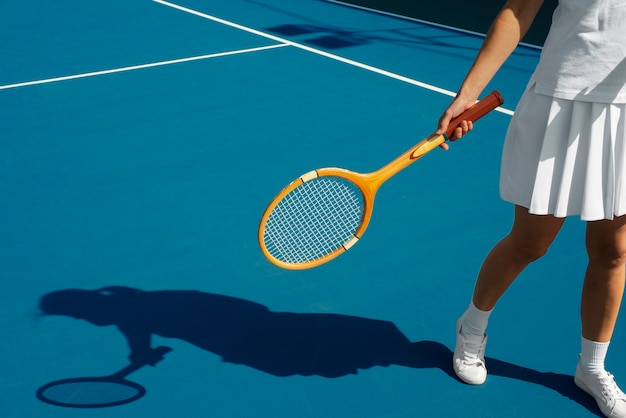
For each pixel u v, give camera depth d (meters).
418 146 2.70
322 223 3.42
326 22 9.30
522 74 7.16
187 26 8.95
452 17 9.55
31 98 6.45
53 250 4.04
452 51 8.00
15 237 4.17
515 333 3.37
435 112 6.16
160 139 5.58
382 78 7.04
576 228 4.29
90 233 4.22
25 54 7.76
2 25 8.92
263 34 8.63
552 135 2.51
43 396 2.96
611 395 2.86
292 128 5.80
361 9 10.07
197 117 6.03
